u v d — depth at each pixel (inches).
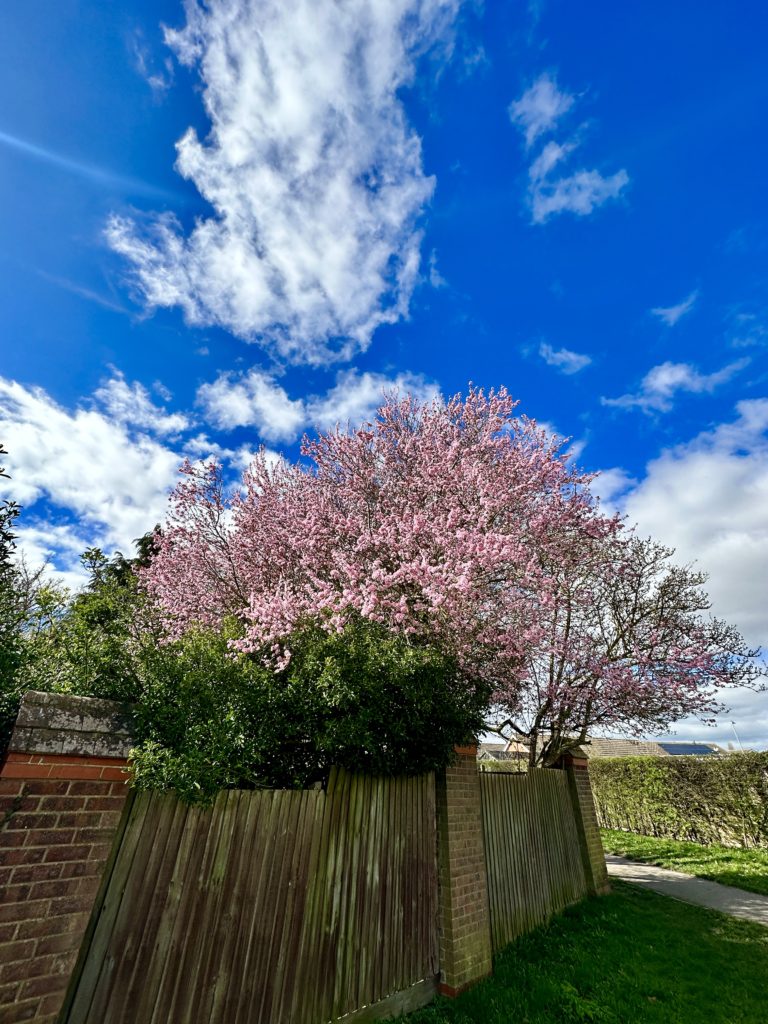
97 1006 87.9
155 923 99.6
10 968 77.3
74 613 218.8
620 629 374.9
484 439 326.3
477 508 275.6
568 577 334.0
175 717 115.6
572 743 353.7
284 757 147.6
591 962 195.2
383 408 362.9
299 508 309.7
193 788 106.8
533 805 267.3
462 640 225.5
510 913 215.5
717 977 189.5
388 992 146.4
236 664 145.1
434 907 172.4
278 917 122.6
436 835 183.6
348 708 150.7
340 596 215.9
